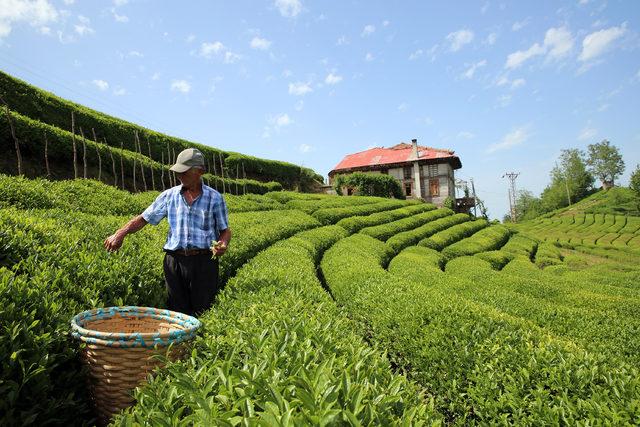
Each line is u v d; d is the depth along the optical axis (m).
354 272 10.90
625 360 7.06
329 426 1.61
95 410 3.33
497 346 4.68
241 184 32.88
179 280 5.33
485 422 4.11
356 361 2.71
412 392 2.60
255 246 12.25
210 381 2.18
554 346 4.76
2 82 19.22
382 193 51.50
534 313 9.79
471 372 4.66
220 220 5.50
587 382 3.72
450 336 5.50
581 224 66.62
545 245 38.94
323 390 1.92
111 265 5.44
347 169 60.44
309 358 2.61
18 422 2.80
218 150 36.25
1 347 2.85
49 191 11.43
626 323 9.16
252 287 5.89
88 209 11.70
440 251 26.05
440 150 59.03
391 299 7.44
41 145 17.14
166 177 24.94
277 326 3.50
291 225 19.67
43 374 3.01
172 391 2.20
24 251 5.12
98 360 3.10
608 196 88.69
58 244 5.59
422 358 5.61
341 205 34.53
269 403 1.73
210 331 3.85
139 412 2.07
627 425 2.94
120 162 21.39
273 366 2.34
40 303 3.61
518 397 3.85
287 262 9.55
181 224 5.26
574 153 106.06
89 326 3.71
